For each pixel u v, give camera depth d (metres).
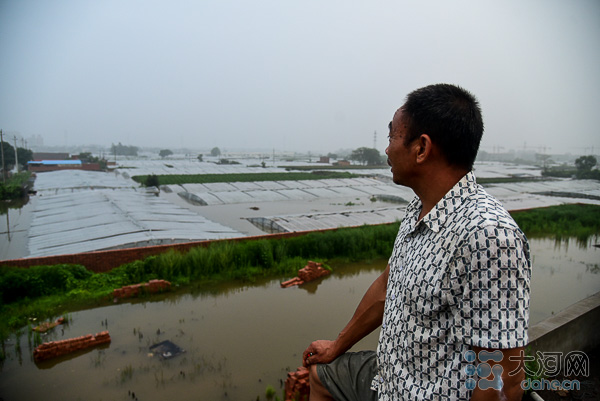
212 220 21.88
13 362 7.16
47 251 13.98
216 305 9.98
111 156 116.06
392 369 1.56
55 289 10.38
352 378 1.85
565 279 12.41
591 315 4.97
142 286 10.52
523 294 1.25
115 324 8.78
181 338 8.16
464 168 1.49
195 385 6.52
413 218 1.67
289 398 3.82
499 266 1.22
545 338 4.37
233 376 6.79
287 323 8.98
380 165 75.56
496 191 34.41
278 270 12.56
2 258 13.94
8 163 46.34
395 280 1.61
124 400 6.09
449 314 1.37
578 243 17.55
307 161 104.31
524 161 110.38
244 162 91.94
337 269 13.17
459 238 1.31
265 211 25.66
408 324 1.48
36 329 8.35
